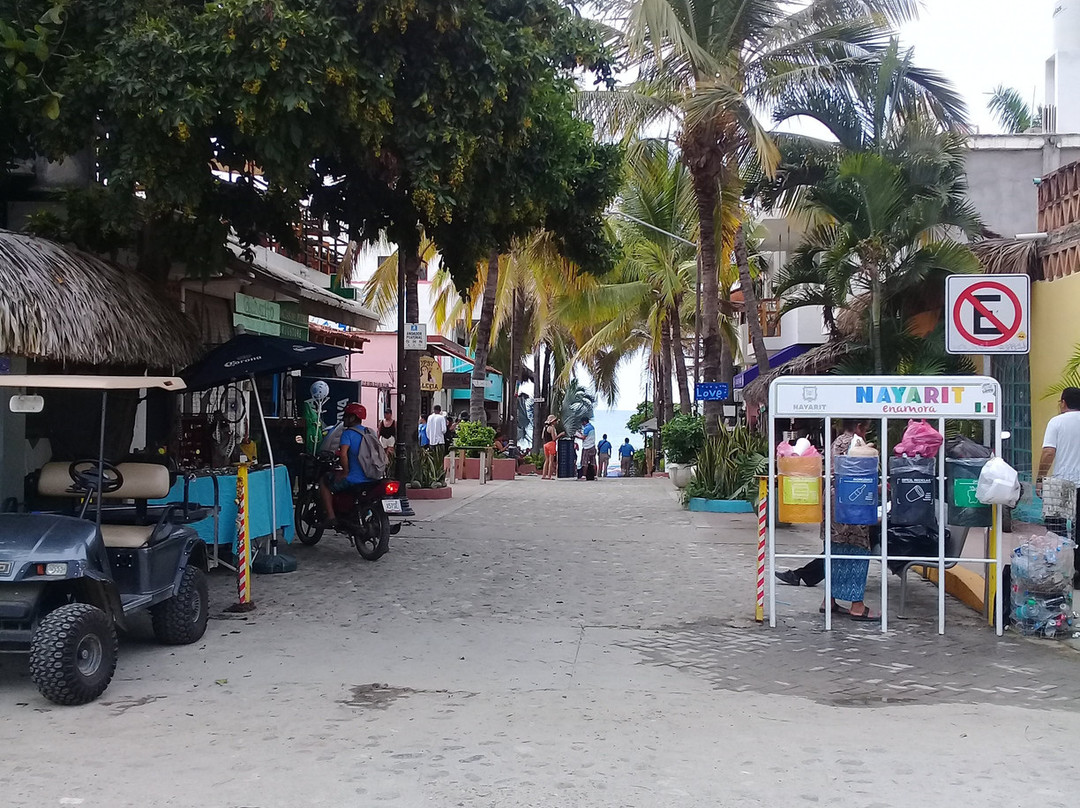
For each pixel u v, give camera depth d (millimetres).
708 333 19828
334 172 12344
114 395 9914
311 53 9141
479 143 10211
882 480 8570
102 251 11367
